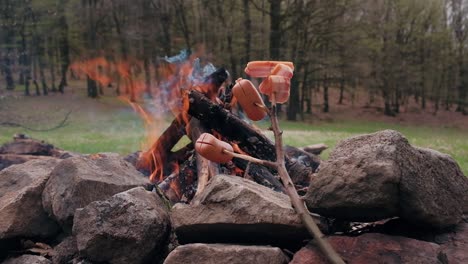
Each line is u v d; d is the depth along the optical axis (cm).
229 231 233
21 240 308
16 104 2344
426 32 4125
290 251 241
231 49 3256
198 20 3200
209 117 347
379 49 3931
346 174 214
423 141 2122
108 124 2238
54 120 2208
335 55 3522
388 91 4134
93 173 299
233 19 3275
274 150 351
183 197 342
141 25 3012
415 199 212
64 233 307
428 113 4275
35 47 2823
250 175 340
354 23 3562
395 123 3772
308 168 359
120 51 3003
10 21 2667
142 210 248
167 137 413
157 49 3012
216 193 235
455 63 4241
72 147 1412
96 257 245
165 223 260
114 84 2966
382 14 3912
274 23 3341
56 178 299
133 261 244
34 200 301
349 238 223
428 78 4291
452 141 2123
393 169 206
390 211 217
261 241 239
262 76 241
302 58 3403
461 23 4178
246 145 349
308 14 3312
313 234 209
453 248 221
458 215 241
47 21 2811
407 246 215
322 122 3606
